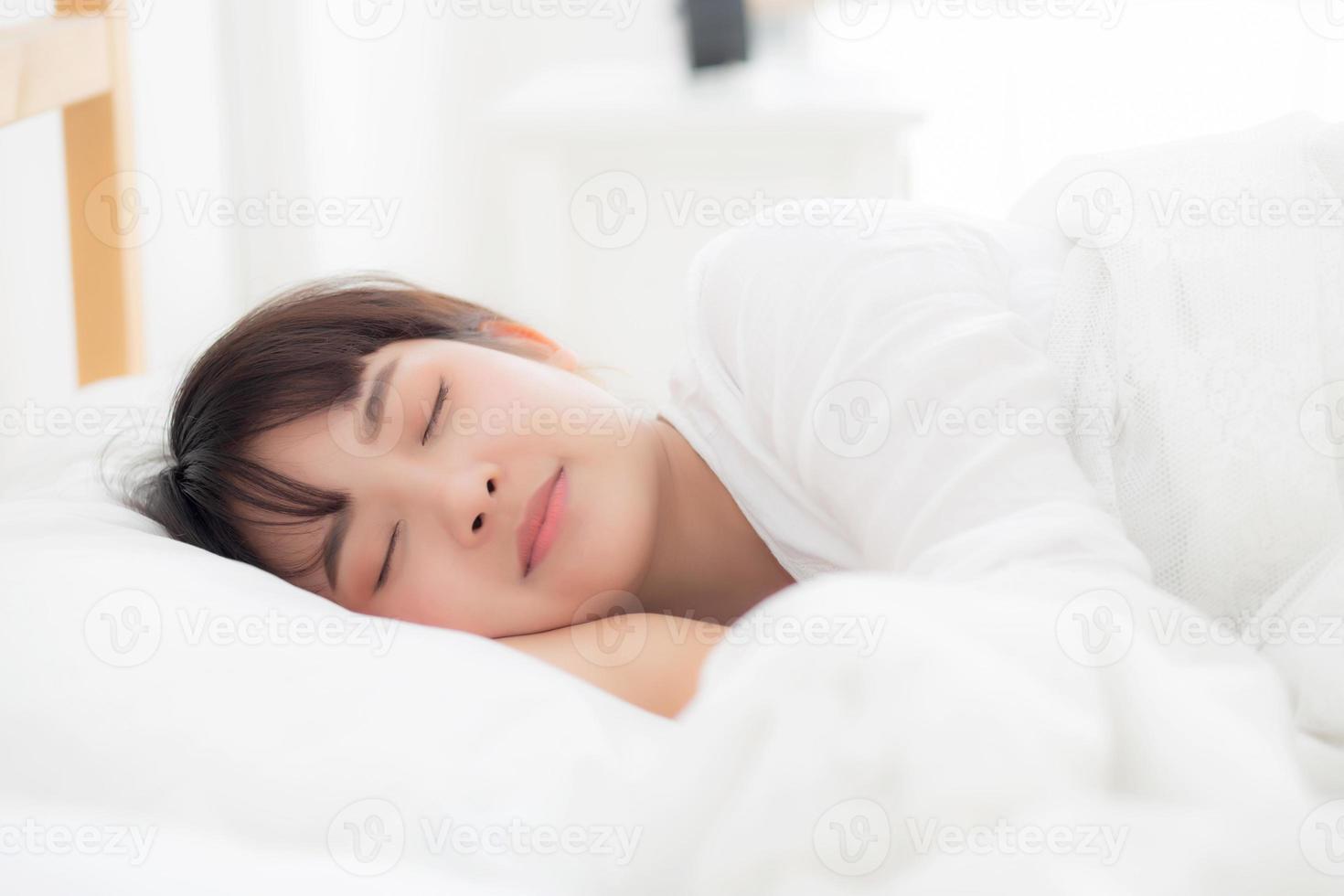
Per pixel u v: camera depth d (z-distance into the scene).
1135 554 0.58
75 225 1.12
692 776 0.41
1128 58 2.04
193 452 0.79
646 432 0.84
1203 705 0.43
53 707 0.51
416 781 0.47
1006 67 2.07
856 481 0.68
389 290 0.93
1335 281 0.73
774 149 1.54
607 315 1.63
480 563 0.73
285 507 0.75
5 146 1.11
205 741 0.49
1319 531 0.68
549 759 0.48
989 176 2.10
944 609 0.44
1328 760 0.51
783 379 0.75
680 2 1.81
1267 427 0.69
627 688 0.64
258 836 0.46
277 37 1.62
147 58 1.37
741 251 0.84
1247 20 2.00
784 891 0.38
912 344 0.69
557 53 2.30
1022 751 0.38
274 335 0.80
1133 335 0.75
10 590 0.58
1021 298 0.80
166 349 1.41
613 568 0.75
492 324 0.93
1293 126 0.82
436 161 2.21
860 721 0.39
